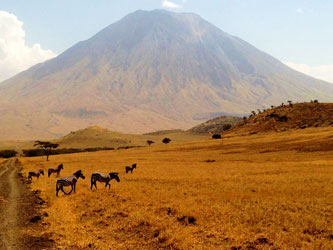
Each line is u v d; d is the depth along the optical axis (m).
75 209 20.34
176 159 73.62
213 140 136.50
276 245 13.24
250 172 39.50
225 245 13.45
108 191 26.09
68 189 28.53
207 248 13.12
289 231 15.06
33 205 21.62
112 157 90.44
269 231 15.00
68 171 49.31
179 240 13.98
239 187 26.89
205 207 19.17
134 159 78.19
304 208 18.98
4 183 36.03
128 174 42.22
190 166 53.22
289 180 30.16
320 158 55.59
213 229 15.37
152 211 18.98
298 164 47.28
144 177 36.69
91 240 14.35
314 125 136.38
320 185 26.69
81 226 16.55
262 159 60.78
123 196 23.38
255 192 24.61
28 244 13.70
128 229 15.90
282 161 55.28
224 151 88.12
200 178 34.25
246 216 17.27
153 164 61.22
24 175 46.75
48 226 16.50
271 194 23.45
